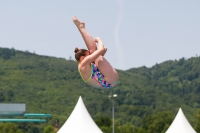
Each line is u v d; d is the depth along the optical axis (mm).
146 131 199375
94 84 18766
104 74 18594
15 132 196000
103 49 18281
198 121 179625
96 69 18562
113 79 18703
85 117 62688
